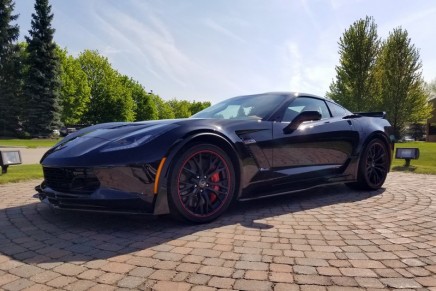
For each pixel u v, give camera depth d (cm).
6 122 2834
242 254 203
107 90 4212
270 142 306
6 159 558
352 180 393
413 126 4509
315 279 169
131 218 284
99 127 317
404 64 2641
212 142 274
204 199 269
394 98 2667
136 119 5366
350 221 276
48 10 3034
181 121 275
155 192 244
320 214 299
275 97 355
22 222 276
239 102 372
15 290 159
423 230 251
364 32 2514
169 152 248
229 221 277
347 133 381
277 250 209
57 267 185
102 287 162
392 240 228
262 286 162
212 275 174
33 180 509
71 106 3531
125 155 240
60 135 3011
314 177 346
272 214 300
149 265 187
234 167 288
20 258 199
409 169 635
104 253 206
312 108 371
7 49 2983
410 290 158
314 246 216
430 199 363
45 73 2945
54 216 294
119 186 240
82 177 248
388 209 318
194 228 257
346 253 204
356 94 2538
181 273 177
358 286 162
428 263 190
